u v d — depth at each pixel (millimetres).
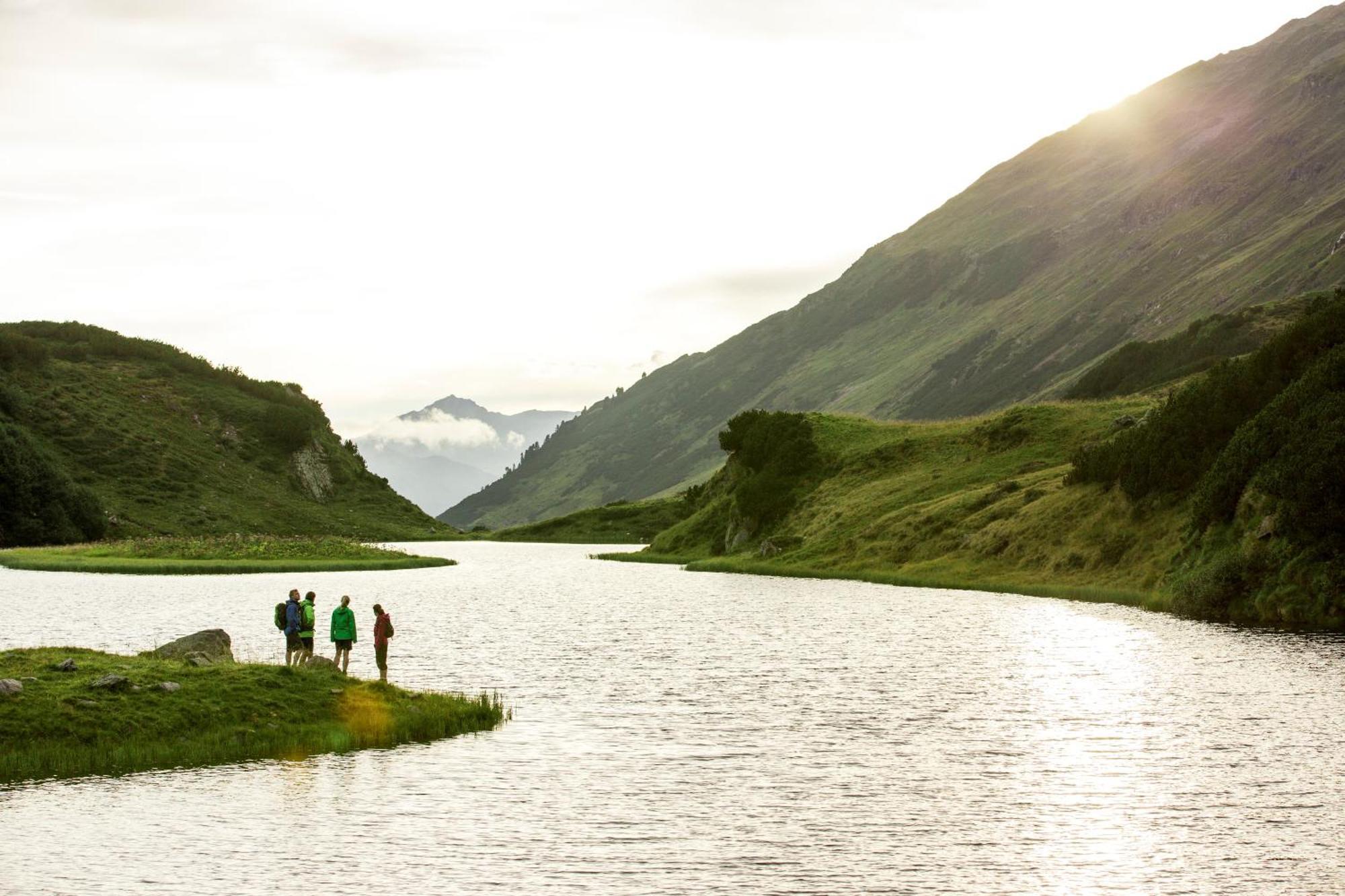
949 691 39656
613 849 22312
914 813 24578
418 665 46812
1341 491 55469
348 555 139625
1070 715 34875
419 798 25859
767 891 20016
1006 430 115938
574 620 66250
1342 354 62781
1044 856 21766
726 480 154250
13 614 68375
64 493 179500
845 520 110875
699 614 69688
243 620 65375
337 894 19922
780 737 32156
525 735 32500
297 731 31438
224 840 22922
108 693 31344
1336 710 34781
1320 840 22625
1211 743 30641
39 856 21906
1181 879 20516
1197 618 59125
